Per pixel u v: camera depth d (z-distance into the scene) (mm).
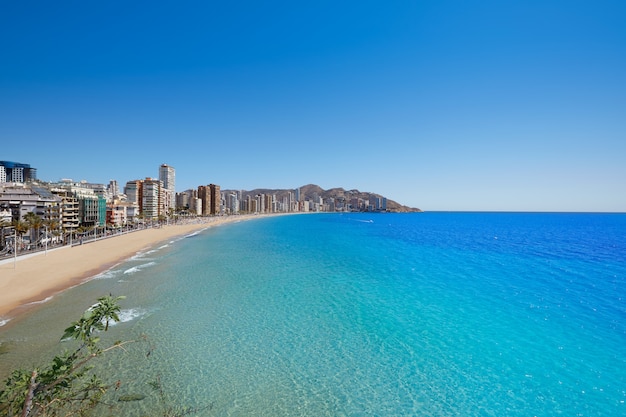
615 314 25859
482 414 14141
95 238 81562
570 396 15148
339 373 17328
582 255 59000
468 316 25578
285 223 194625
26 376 6238
